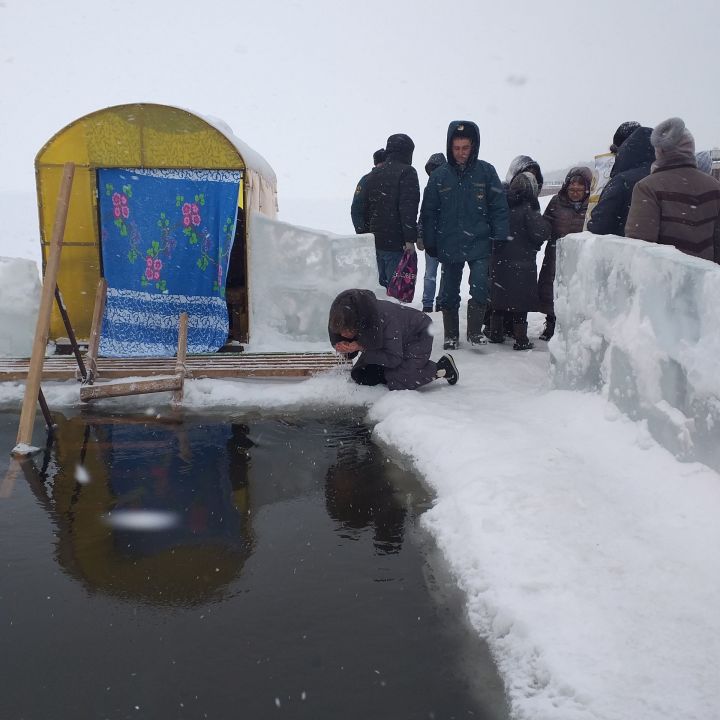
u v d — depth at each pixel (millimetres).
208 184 6531
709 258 4023
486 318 7383
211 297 6664
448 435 3928
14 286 6293
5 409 4898
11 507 3312
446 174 6191
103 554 2865
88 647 2248
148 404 5020
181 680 2088
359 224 7461
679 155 4035
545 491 3043
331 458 3963
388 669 2133
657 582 2346
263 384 5398
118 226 6574
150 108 6383
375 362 4961
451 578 2660
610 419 3717
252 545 2939
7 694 2033
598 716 1810
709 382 2889
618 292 3768
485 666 2145
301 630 2334
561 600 2301
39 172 6465
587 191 6852
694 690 1860
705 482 2871
